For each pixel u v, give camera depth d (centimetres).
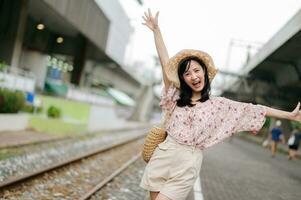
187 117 391
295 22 2178
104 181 988
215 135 394
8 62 2995
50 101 2680
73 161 1259
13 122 1867
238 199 1028
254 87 4447
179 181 386
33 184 874
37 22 3822
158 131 403
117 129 3722
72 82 4344
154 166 396
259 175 1633
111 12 5091
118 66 5709
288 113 390
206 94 402
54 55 4753
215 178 1351
